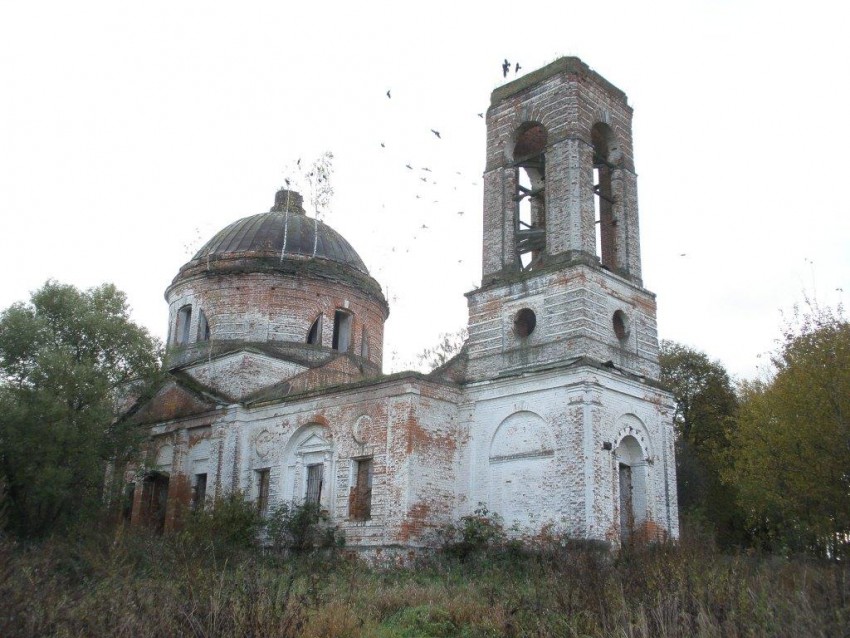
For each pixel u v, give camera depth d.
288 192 40.62
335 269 36.44
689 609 11.45
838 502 23.27
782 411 25.95
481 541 24.67
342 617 13.45
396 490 25.53
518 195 29.67
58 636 10.89
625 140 30.05
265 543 27.56
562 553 18.91
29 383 26.59
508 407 26.20
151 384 30.16
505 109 29.97
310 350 35.00
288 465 29.41
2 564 13.91
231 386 32.75
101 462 28.67
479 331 28.12
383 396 26.92
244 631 10.96
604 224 30.06
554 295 26.39
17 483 25.09
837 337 25.16
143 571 17.70
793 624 10.72
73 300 28.78
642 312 28.19
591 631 11.98
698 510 32.00
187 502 31.67
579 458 24.03
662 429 27.28
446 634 14.13
